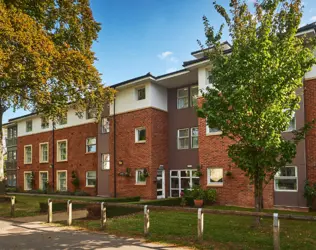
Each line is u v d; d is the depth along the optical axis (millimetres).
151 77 20188
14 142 35125
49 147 29250
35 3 14562
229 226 9430
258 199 8891
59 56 13484
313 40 8820
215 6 9453
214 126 8875
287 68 8062
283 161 8367
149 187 19969
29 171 31422
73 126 27031
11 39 11555
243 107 8258
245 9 9172
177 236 8148
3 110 19562
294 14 8609
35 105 16750
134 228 9367
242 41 8875
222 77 8773
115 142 22453
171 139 21516
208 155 17500
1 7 11336
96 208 11922
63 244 7496
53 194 26531
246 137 8180
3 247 7309
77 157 26312
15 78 13047
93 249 6961
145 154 20469
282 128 8328
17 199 20328
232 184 16344
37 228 9844
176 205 16234
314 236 8055
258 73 8219
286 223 10234
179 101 21594
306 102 14320
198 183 19672
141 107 21109
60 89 15508
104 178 23641
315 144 13898
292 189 14398
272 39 8609
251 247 6871
